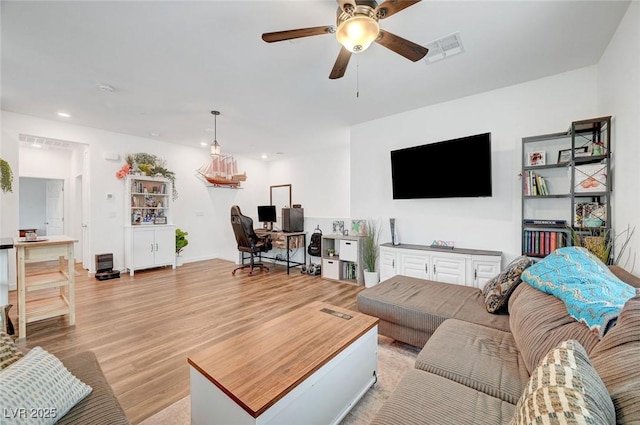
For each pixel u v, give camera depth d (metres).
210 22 2.08
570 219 2.76
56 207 6.79
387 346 2.44
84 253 5.32
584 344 1.12
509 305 1.94
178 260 5.90
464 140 3.30
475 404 1.15
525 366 1.37
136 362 2.17
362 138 4.47
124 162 5.18
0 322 2.30
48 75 2.88
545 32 2.21
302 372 1.32
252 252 5.16
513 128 3.15
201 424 1.37
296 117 4.20
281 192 7.48
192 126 4.66
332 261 4.70
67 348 2.38
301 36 1.79
